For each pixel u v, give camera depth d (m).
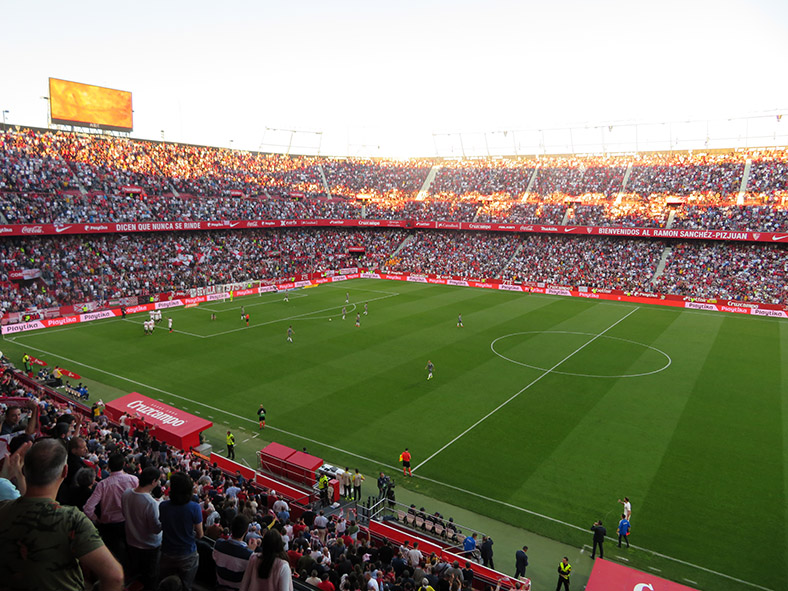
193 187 84.19
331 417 33.25
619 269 77.81
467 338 51.22
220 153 94.88
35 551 3.73
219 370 41.62
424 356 45.34
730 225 73.88
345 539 17.77
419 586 14.88
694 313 63.94
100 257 67.31
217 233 83.44
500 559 20.62
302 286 81.88
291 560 13.97
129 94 78.94
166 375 40.50
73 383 38.62
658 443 29.78
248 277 78.56
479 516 23.41
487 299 72.19
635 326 56.81
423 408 34.50
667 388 38.19
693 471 26.81
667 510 23.56
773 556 20.55
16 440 6.56
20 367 41.59
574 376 40.53
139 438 25.91
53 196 66.06
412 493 25.17
